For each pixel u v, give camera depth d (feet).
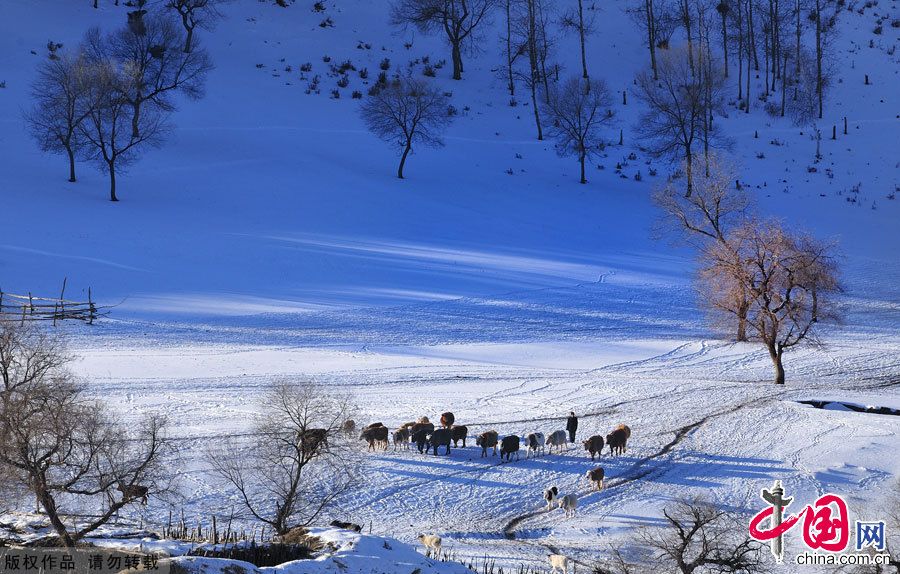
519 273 225.76
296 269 214.28
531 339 179.22
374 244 238.07
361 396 134.51
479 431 118.32
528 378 150.61
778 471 105.40
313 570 57.41
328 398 114.83
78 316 172.35
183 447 102.22
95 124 265.34
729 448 113.80
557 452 111.96
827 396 140.15
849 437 117.80
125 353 155.43
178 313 182.29
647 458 109.91
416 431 109.40
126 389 132.67
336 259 223.30
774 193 295.28
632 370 161.07
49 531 70.54
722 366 167.73
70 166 264.93
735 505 94.58
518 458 109.29
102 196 252.21
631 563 76.79
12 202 236.43
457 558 74.69
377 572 59.62
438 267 224.12
